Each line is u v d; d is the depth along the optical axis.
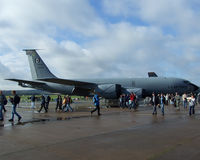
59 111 20.81
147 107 25.75
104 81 33.56
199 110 20.62
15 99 12.80
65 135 8.22
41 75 35.06
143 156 5.42
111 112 18.83
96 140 7.29
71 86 34.59
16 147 6.43
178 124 10.91
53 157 5.43
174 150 5.91
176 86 31.31
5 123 11.80
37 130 9.39
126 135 8.09
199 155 5.43
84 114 17.12
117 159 5.23
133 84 32.34
